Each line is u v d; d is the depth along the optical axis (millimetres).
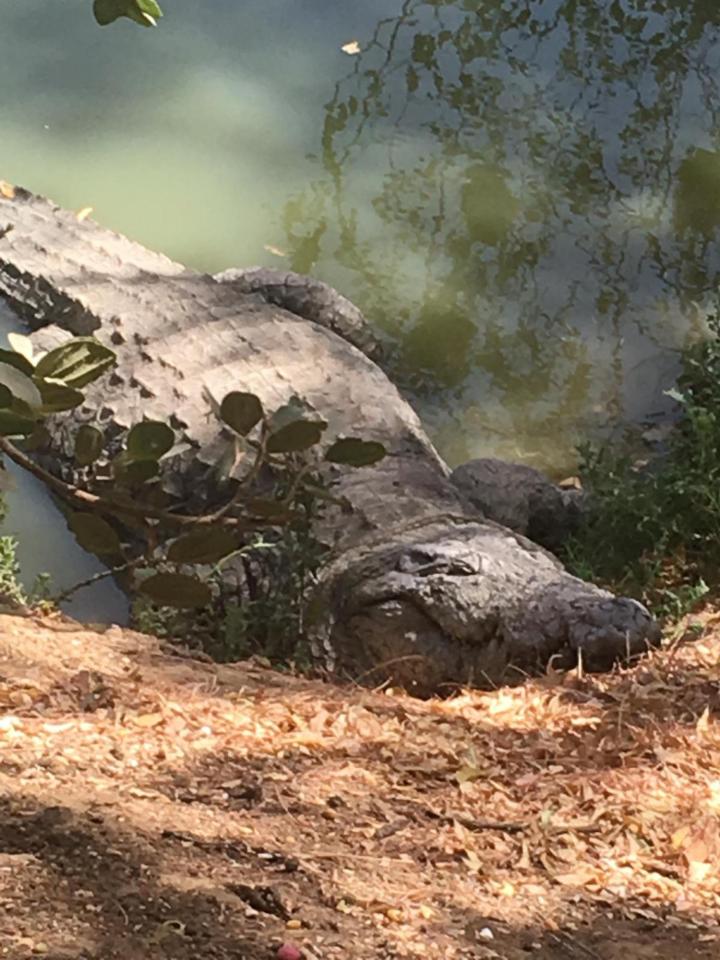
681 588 6754
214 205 10586
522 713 5176
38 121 11555
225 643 6281
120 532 7219
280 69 12305
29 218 9945
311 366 8211
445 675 6219
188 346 8344
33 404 1997
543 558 6574
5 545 6586
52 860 2848
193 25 12914
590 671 5953
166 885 2824
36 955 2436
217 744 4203
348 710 4746
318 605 6445
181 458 7402
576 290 9688
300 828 3516
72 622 5617
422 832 3619
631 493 7344
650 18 12945
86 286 9094
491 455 8297
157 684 4766
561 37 12695
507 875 3424
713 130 11500
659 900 3404
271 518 2162
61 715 4277
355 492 7066
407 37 12719
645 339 9219
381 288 9719
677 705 5086
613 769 4316
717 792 4129
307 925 2824
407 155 11195
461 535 6637
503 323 9383
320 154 11203
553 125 11531
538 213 10484
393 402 8109
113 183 10812
